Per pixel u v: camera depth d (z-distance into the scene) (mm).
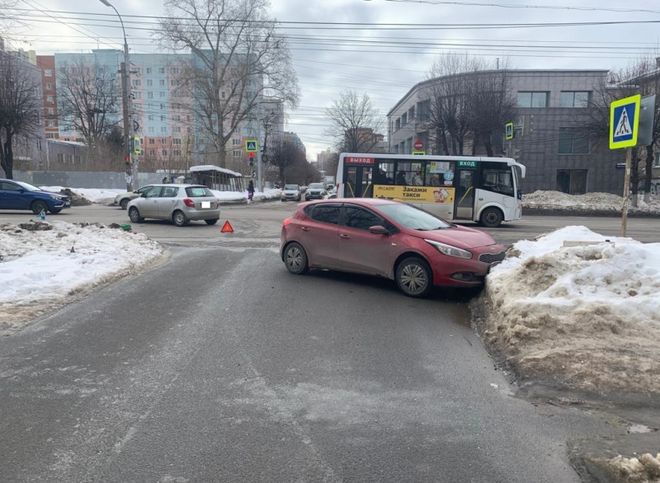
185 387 4594
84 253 10984
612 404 4207
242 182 63469
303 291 8531
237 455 3457
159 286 8844
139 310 7223
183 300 7844
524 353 5152
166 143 103938
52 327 6355
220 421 3949
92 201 35750
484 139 36219
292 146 94250
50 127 104375
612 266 6293
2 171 42406
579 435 3750
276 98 52875
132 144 32781
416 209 9695
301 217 9938
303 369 5074
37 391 4488
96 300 7781
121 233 14141
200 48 49844
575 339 5242
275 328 6438
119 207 30328
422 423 3947
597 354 4875
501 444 3627
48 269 9078
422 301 7965
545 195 35750
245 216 25391
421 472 3271
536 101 46469
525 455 3477
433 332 6383
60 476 3203
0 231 12898
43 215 17266
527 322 5574
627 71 31438
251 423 3924
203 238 16266
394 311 7367
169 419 3975
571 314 5555
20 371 4945
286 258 10086
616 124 9188
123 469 3283
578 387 4449
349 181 21922
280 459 3412
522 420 3994
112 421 3938
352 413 4113
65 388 4555
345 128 74438
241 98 51906
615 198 35531
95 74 71938
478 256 8016
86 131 66688
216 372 4961
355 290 8648
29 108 36250
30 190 23844
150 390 4523
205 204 19859
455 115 35938
